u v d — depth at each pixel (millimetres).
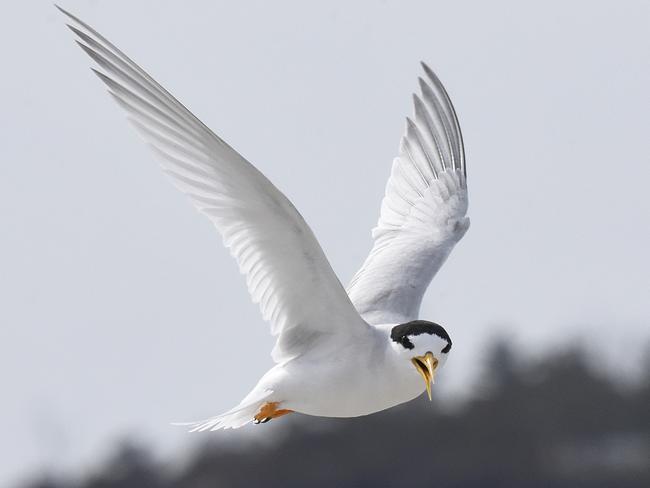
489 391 28656
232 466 28328
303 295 12102
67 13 11242
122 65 11367
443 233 14211
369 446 28031
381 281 13516
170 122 11555
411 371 12188
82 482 29125
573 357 28859
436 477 28266
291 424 28078
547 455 28359
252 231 11875
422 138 14805
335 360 12250
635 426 28484
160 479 28688
